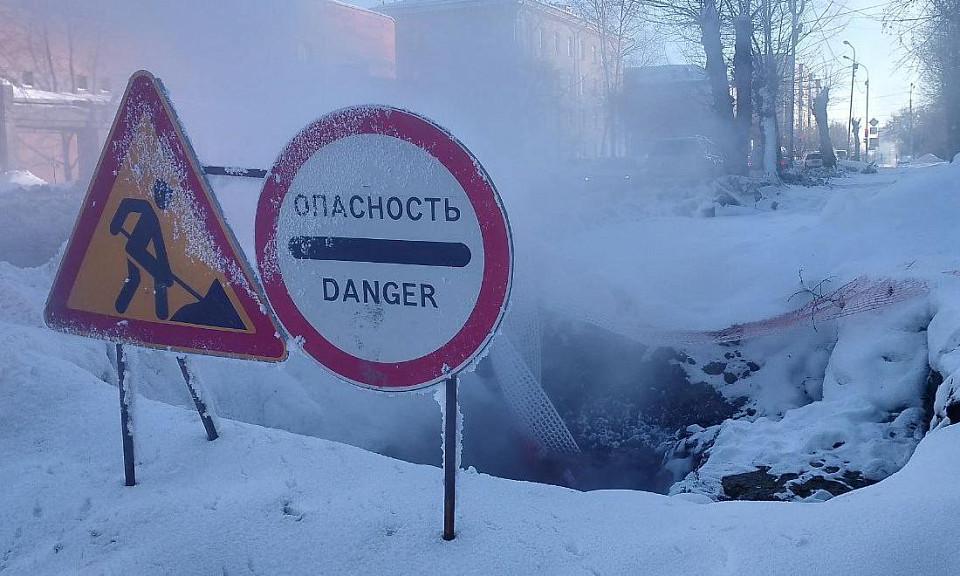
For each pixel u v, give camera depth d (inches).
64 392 189.8
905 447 221.3
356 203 118.8
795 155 2770.7
